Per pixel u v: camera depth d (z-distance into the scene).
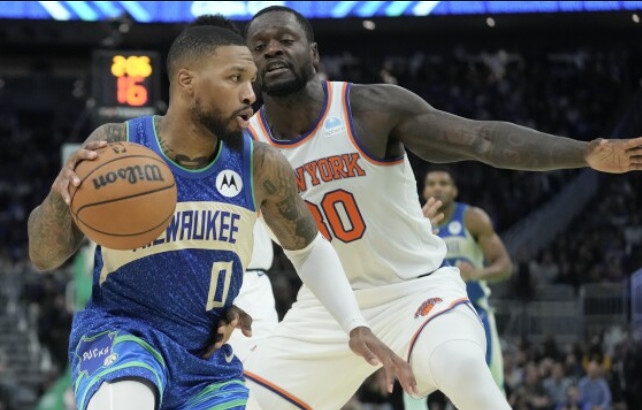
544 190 25.12
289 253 4.90
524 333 17.70
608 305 17.73
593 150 5.01
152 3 18.94
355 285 6.04
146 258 4.38
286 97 5.88
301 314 6.15
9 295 21.05
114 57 12.75
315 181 5.93
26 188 29.17
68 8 18.95
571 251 22.28
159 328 4.45
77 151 4.18
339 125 5.91
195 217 4.40
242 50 4.43
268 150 4.61
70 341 4.55
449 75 28.33
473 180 25.59
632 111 26.34
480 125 5.59
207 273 4.45
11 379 19.25
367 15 19.17
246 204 4.52
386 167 5.92
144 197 4.10
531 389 14.91
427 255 6.05
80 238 4.54
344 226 5.95
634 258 22.20
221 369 4.60
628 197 24.25
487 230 10.54
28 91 31.30
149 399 4.18
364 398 14.73
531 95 27.88
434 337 5.56
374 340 4.66
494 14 21.00
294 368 6.08
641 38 23.86
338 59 28.38
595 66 28.06
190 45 4.38
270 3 18.73
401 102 5.85
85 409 4.20
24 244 26.95
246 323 4.69
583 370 15.86
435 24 21.64
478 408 5.27
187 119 4.41
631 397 15.45
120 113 12.73
